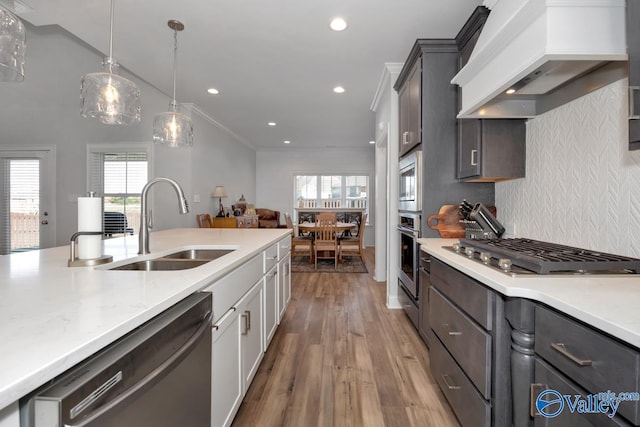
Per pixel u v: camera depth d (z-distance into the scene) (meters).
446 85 2.47
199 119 5.09
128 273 1.14
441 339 1.70
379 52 2.96
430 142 2.48
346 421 1.58
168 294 0.88
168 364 0.78
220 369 1.29
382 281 4.41
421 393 1.81
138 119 2.40
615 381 0.68
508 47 1.34
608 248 1.44
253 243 2.05
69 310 0.75
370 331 2.69
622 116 1.37
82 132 4.86
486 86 1.54
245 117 5.33
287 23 2.48
